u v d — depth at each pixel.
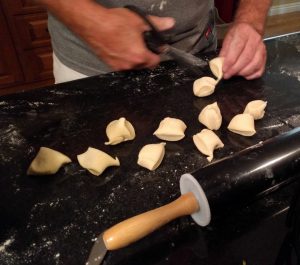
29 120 0.58
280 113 0.59
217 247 0.38
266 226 0.40
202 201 0.35
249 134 0.54
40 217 0.42
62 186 0.46
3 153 0.51
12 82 1.52
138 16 0.54
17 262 0.37
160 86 0.67
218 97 0.63
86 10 0.52
